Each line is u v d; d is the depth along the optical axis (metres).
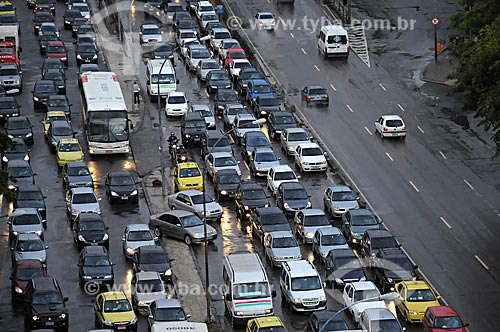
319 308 166.00
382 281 173.50
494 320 165.50
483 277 179.50
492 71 197.00
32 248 181.38
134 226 188.75
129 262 185.12
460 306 169.88
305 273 168.50
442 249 190.00
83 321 163.00
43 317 157.25
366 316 156.12
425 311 160.88
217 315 166.75
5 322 162.75
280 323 152.25
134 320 157.75
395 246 182.75
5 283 176.62
